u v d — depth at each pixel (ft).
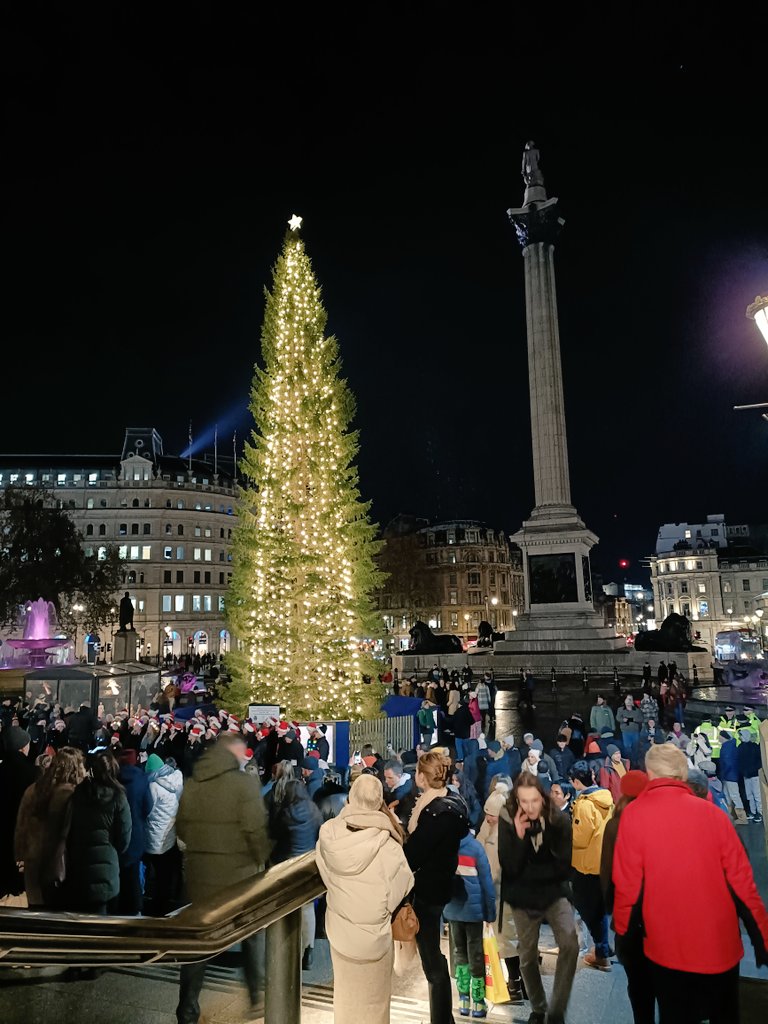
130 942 9.81
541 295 179.01
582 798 26.35
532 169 184.75
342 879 14.30
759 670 144.56
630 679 141.49
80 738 61.52
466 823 19.63
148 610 343.87
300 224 84.79
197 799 22.68
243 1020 17.85
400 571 365.20
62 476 357.20
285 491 75.72
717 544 455.63
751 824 48.60
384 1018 14.20
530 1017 20.02
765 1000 18.02
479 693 97.25
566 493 171.94
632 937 15.83
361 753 42.11
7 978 18.06
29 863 23.79
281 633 72.90
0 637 234.79
